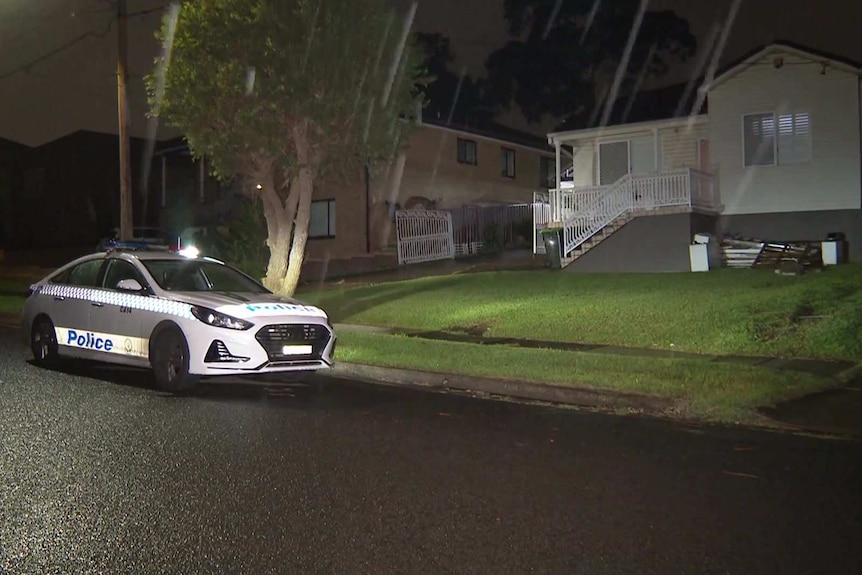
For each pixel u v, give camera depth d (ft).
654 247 70.79
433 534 18.25
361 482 22.09
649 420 30.55
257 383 37.70
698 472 23.31
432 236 88.89
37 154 138.41
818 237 71.77
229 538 17.95
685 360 39.58
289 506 20.10
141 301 36.24
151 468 23.22
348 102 48.73
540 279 65.72
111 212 129.49
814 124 71.77
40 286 41.68
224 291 37.50
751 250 69.62
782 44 72.18
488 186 115.14
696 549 17.43
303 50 46.57
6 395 33.50
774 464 24.23
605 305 52.95
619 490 21.56
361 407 32.35
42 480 21.99
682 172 70.13
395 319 56.18
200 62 47.32
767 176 73.56
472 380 36.86
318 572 16.17
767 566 16.53
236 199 112.57
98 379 37.60
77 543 17.61
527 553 17.16
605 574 16.12
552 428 28.96
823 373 36.86
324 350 35.83
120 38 65.26
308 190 51.93
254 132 47.80
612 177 86.63
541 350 43.09
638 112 86.63
